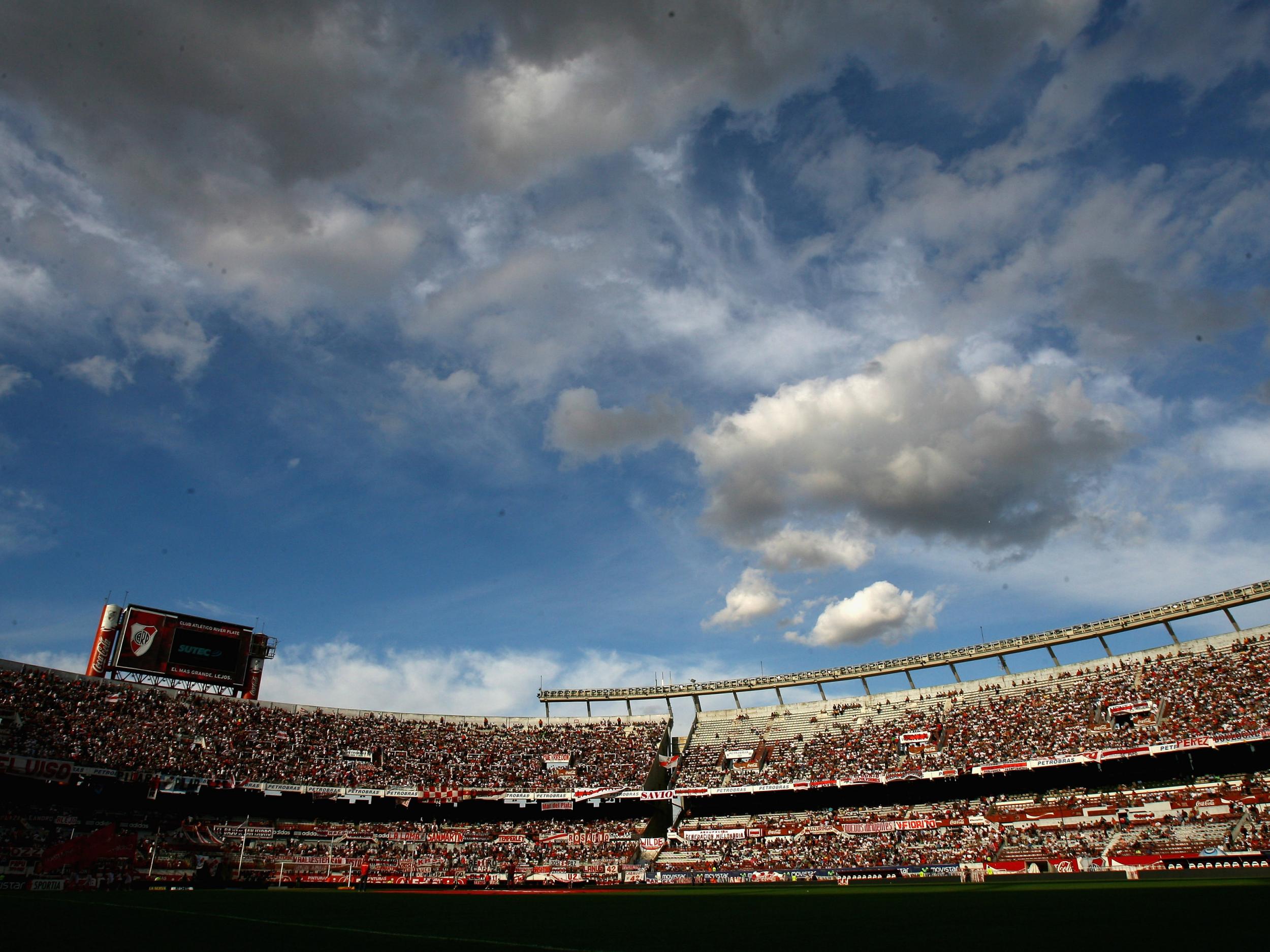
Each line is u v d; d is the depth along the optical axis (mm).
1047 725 79000
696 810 94688
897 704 94250
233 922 28688
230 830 78125
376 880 74688
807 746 93125
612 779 94125
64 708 74438
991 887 48000
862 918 28000
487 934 24578
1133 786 72688
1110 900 31297
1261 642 74062
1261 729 63844
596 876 76562
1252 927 19938
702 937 23016
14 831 66500
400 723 99500
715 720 105250
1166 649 80062
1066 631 85500
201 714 84750
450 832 85625
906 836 75625
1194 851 58062
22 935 22656
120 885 65250
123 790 75000
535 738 102500
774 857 77188
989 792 81688
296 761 84000
